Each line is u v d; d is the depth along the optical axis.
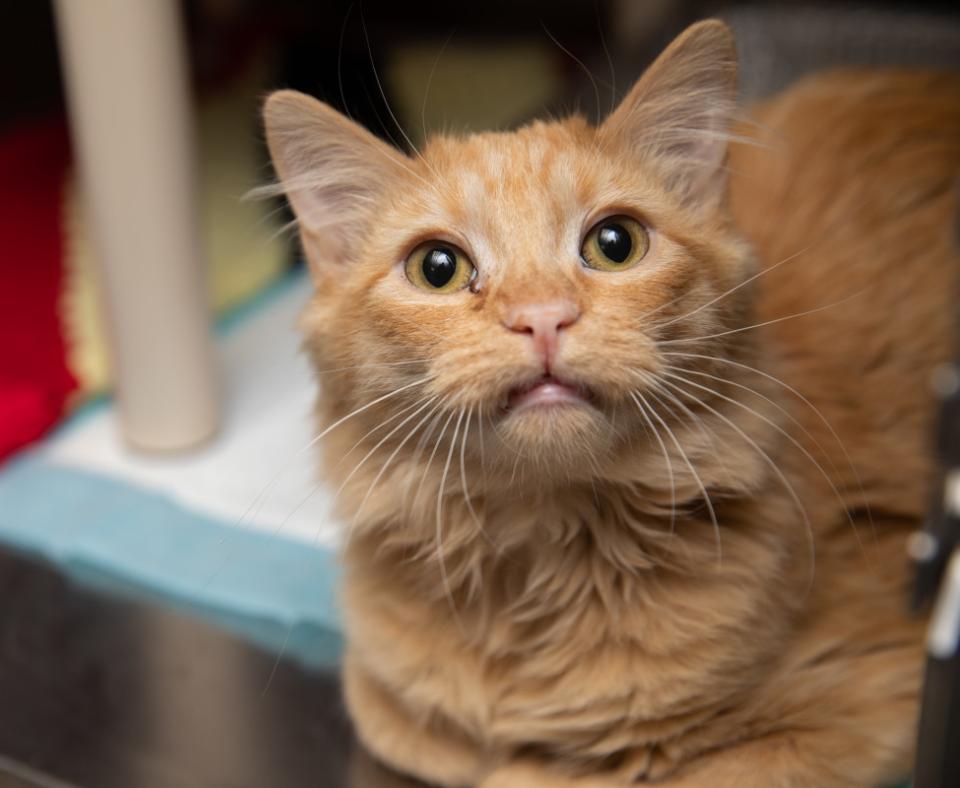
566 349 0.37
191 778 0.45
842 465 0.46
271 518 0.55
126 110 0.54
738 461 0.40
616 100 0.59
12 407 0.59
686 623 0.40
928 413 0.48
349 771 0.45
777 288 0.48
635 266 0.39
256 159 0.76
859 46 0.71
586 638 0.41
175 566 0.53
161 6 0.54
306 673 0.49
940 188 0.53
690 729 0.41
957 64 0.69
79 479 0.58
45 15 0.87
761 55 0.72
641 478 0.39
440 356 0.38
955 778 0.35
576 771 0.42
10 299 0.65
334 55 0.89
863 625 0.44
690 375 0.39
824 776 0.40
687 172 0.42
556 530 0.40
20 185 0.73
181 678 0.49
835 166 0.53
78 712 0.47
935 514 0.36
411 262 0.39
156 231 0.56
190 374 0.58
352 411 0.41
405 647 0.42
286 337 0.67
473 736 0.42
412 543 0.41
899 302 0.50
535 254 0.38
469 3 0.99
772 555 0.41
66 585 0.53
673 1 0.88
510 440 0.38
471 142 0.41
